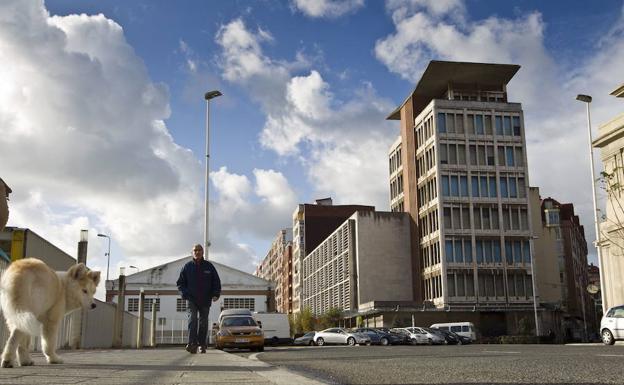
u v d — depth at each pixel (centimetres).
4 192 794
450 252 6353
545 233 7669
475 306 6219
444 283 6247
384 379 627
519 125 6781
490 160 6662
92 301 785
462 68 6738
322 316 7419
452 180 6556
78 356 1084
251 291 7519
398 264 7156
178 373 589
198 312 1226
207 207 3722
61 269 2375
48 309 725
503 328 6316
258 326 2500
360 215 7212
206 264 1238
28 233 1848
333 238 8325
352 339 4653
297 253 11394
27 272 664
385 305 6225
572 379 635
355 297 7188
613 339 2712
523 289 6366
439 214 6438
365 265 7100
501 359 1087
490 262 6384
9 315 642
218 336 2356
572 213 10688
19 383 448
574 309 9394
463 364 917
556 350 1823
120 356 1082
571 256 9625
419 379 628
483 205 6531
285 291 13150
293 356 1396
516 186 6638
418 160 7188
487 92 6994
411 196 7231
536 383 583
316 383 496
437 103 6706
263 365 766
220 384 471
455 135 6656
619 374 708
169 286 7275
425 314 6250
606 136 3888
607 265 3834
